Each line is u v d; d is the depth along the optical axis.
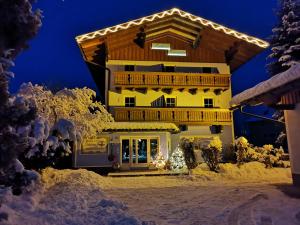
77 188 9.59
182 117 23.00
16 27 4.39
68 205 7.47
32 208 6.48
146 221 6.49
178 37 25.31
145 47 24.70
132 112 22.34
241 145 19.91
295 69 7.86
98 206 7.76
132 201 8.96
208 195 9.86
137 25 23.03
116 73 22.97
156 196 9.78
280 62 24.31
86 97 16.23
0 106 4.73
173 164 18.62
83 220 6.43
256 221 6.54
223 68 25.22
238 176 15.55
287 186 11.40
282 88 8.94
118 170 19.05
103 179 13.12
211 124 23.27
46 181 10.17
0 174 5.23
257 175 16.09
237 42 24.17
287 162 19.64
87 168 19.34
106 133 20.00
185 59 25.00
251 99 10.92
